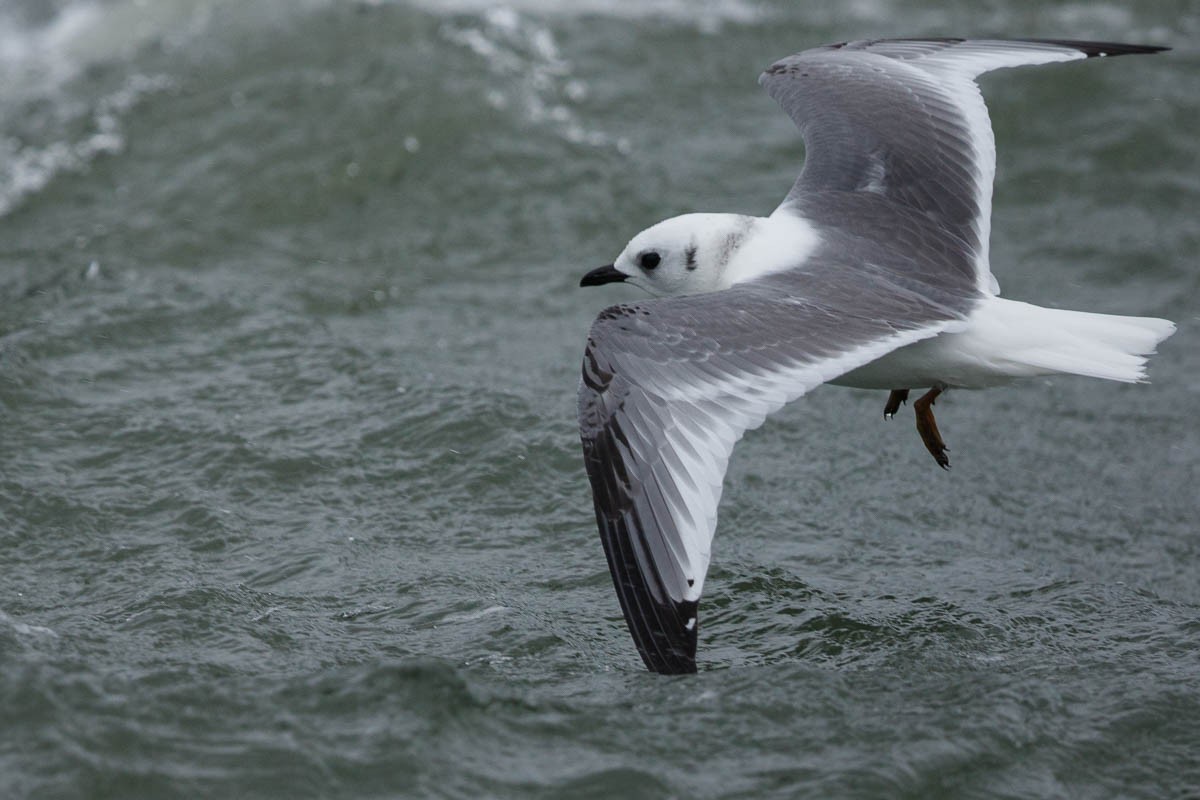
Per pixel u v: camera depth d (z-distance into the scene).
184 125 18.91
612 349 8.35
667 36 21.17
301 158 18.11
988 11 22.47
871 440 13.37
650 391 8.16
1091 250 17.03
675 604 7.77
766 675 8.97
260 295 15.38
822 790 7.83
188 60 20.31
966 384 8.99
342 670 8.69
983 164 10.20
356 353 14.05
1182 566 11.45
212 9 21.47
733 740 8.27
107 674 8.61
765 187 17.98
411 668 8.65
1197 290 16.33
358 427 12.73
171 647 9.37
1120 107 19.39
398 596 10.25
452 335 14.98
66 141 18.81
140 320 14.47
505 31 20.61
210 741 8.02
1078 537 11.85
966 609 10.28
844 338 8.30
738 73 20.45
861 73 11.04
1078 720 8.62
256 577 10.55
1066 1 22.77
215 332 14.38
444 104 18.83
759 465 12.74
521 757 8.06
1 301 15.15
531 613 10.01
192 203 17.48
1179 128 19.08
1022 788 8.01
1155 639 9.84
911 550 11.39
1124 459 13.27
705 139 18.95
